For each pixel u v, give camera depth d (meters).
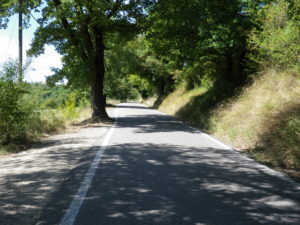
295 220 4.07
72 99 22.31
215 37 15.41
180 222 4.02
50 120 15.43
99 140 11.47
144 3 19.06
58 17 16.67
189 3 17.34
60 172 6.76
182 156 8.34
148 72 45.00
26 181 6.10
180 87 37.62
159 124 18.11
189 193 5.18
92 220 4.12
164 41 19.62
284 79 12.10
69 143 10.99
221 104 16.05
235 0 14.89
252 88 14.41
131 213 4.34
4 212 4.47
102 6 16.27
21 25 19.30
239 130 11.45
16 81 11.49
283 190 5.32
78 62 19.47
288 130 8.11
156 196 5.05
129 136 12.57
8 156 9.16
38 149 10.07
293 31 10.19
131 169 6.88
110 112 31.91
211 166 7.14
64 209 4.53
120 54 32.28
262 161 7.73
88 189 5.46
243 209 4.45
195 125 17.55
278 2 11.66
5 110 10.84
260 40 12.88
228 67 18.78
